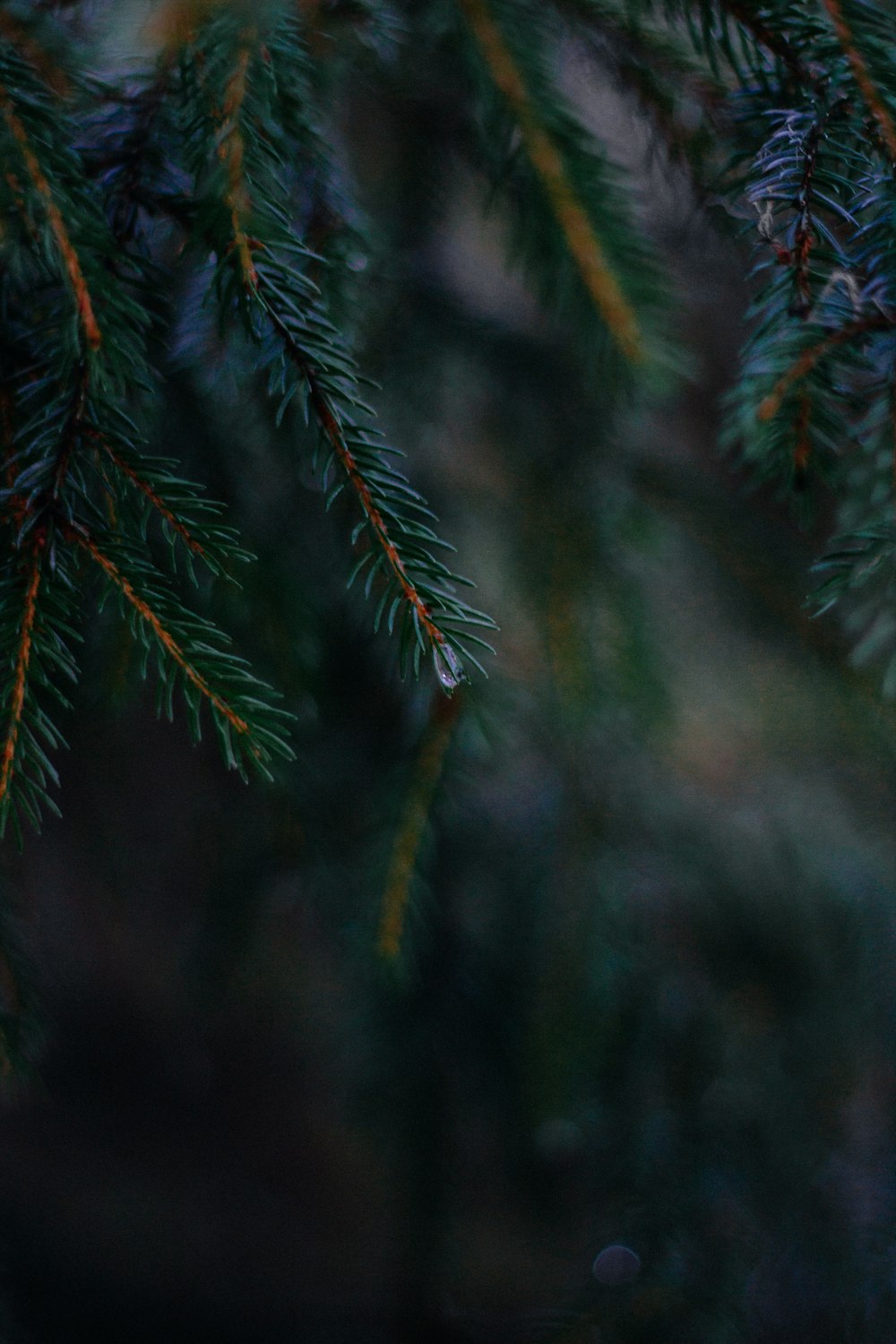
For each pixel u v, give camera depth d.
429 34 0.95
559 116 0.90
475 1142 1.47
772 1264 1.18
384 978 1.09
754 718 1.39
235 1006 1.86
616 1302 1.13
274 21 0.86
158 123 0.87
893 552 0.85
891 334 0.85
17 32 0.87
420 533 0.85
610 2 0.92
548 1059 1.11
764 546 1.21
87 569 0.86
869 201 0.85
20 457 0.85
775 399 0.86
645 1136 1.21
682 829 1.28
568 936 1.14
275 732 0.85
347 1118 1.28
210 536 0.85
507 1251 1.80
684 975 1.28
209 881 1.26
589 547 1.14
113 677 0.97
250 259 0.85
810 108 0.87
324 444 0.85
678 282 0.98
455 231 1.20
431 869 1.22
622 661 1.12
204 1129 2.94
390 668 1.07
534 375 1.12
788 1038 1.30
